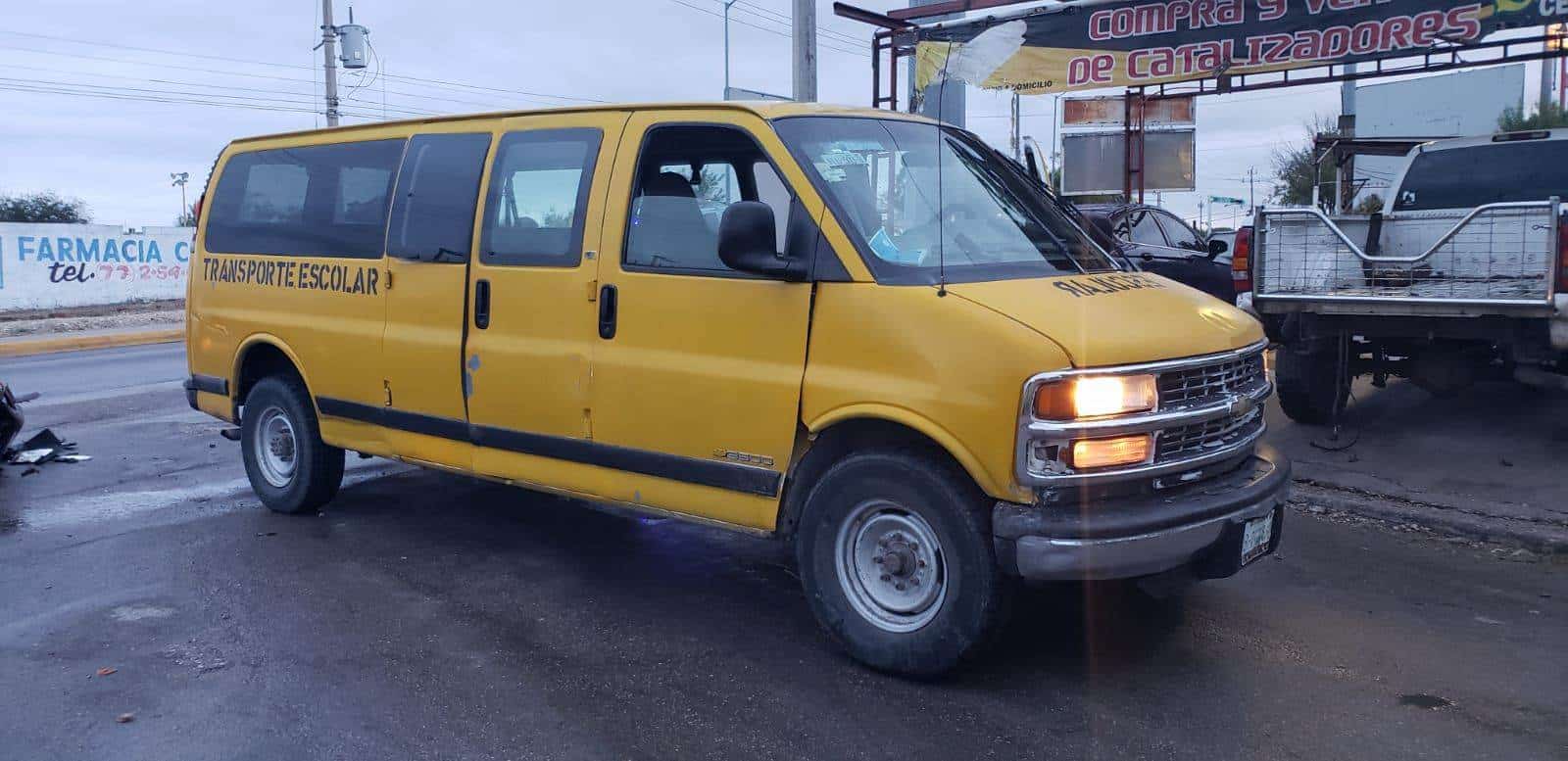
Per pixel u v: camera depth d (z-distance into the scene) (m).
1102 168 22.44
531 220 5.50
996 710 4.21
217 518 7.01
